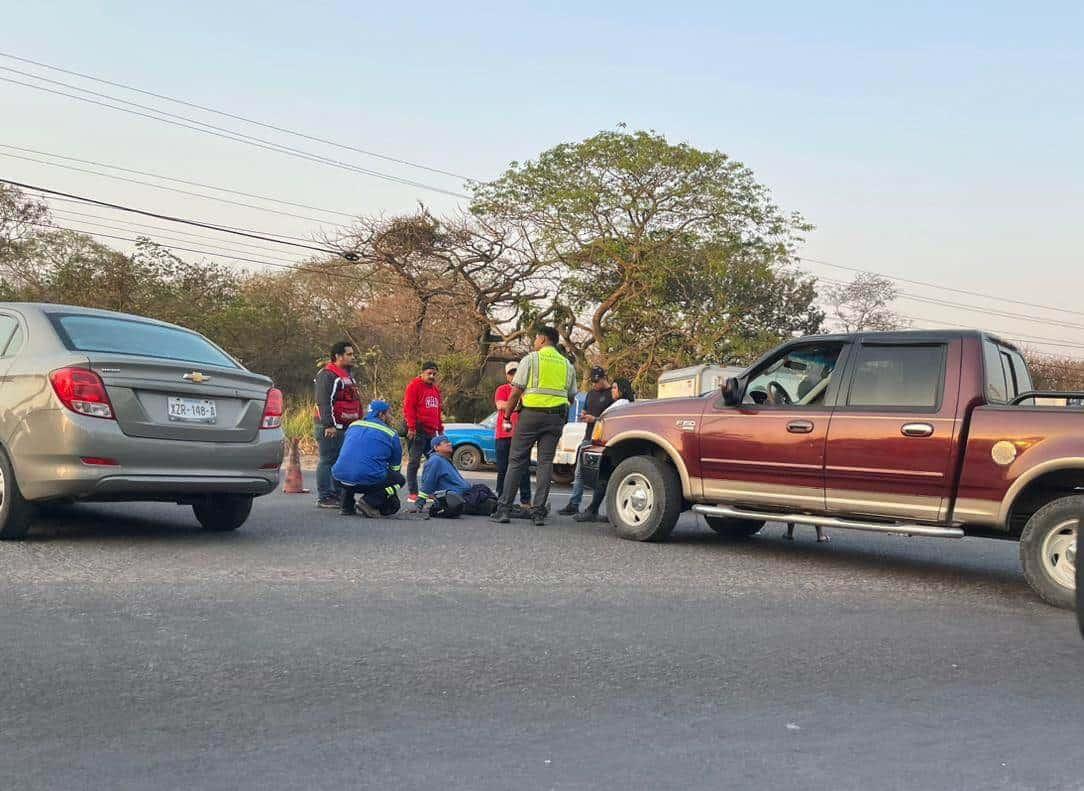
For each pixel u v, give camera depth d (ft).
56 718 13.06
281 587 21.42
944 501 26.04
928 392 26.71
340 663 16.01
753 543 32.81
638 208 119.55
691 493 30.83
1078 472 24.32
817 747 12.91
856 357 28.25
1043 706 15.01
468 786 11.32
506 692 14.90
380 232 121.60
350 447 34.76
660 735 13.23
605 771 11.87
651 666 16.60
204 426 26.94
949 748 13.00
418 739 12.81
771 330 133.90
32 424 25.21
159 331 28.94
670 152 115.85
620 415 33.04
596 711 14.17
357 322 132.26
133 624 17.83
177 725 12.99
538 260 122.21
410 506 39.11
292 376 126.00
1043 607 23.34
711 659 17.20
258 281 132.77
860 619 20.99
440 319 126.31
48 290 108.58
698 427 30.71
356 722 13.35
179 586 21.06
